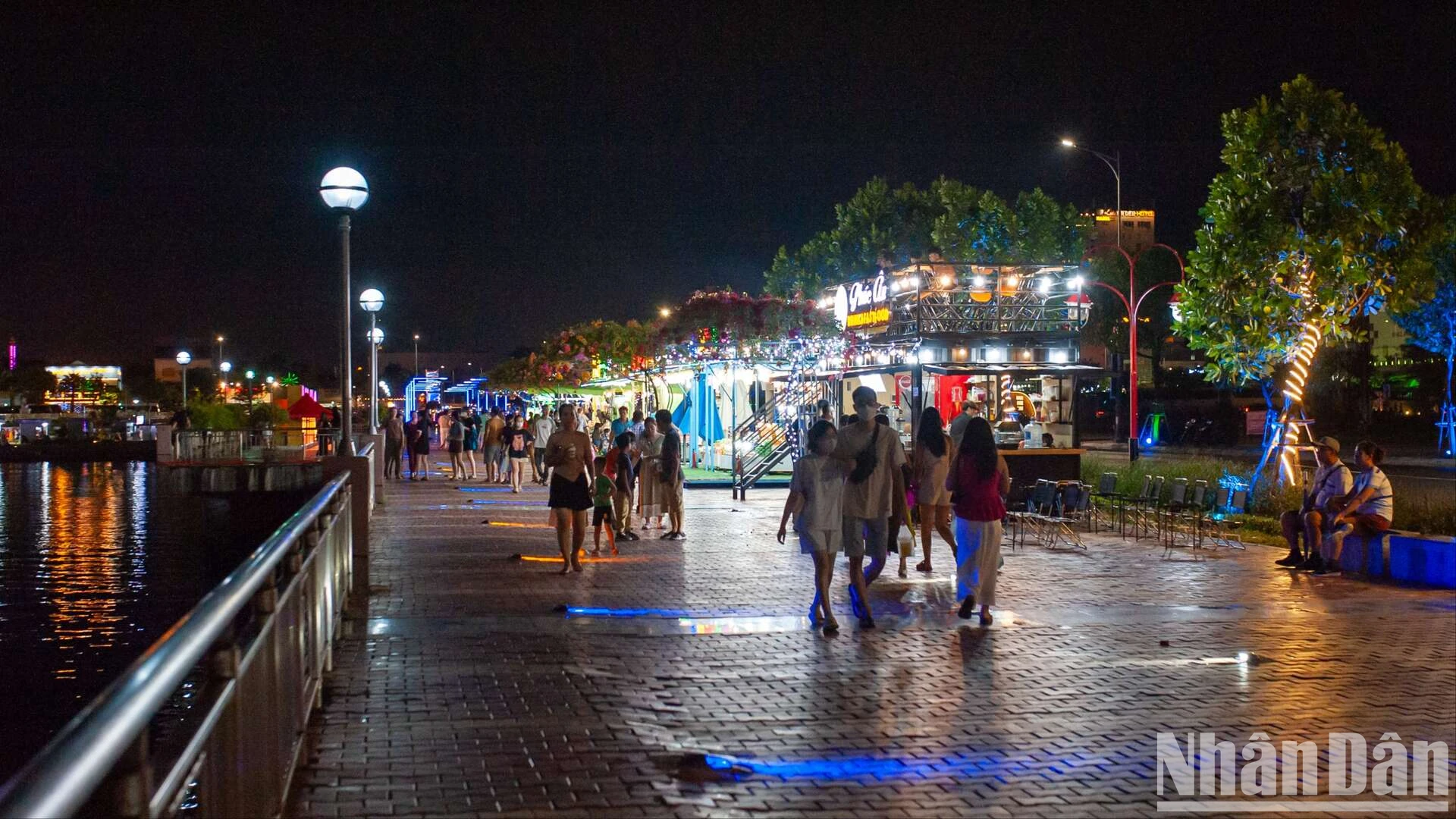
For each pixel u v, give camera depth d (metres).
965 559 10.91
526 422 36.09
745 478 26.06
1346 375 60.28
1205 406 62.00
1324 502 14.27
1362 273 21.33
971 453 10.83
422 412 32.84
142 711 2.29
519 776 6.22
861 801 5.94
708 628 10.48
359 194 14.48
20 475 53.41
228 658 3.82
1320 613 11.35
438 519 21.06
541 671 8.68
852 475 10.67
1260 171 22.00
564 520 14.02
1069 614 11.27
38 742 10.35
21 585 20.91
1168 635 10.24
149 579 21.62
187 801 4.12
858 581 10.60
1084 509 17.17
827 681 8.49
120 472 55.62
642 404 41.09
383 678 8.42
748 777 6.28
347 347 14.49
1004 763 6.61
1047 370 22.47
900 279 24.66
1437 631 10.49
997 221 46.19
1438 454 45.25
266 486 34.44
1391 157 21.69
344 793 5.89
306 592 6.71
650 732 7.12
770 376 30.59
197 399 83.81
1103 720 7.50
